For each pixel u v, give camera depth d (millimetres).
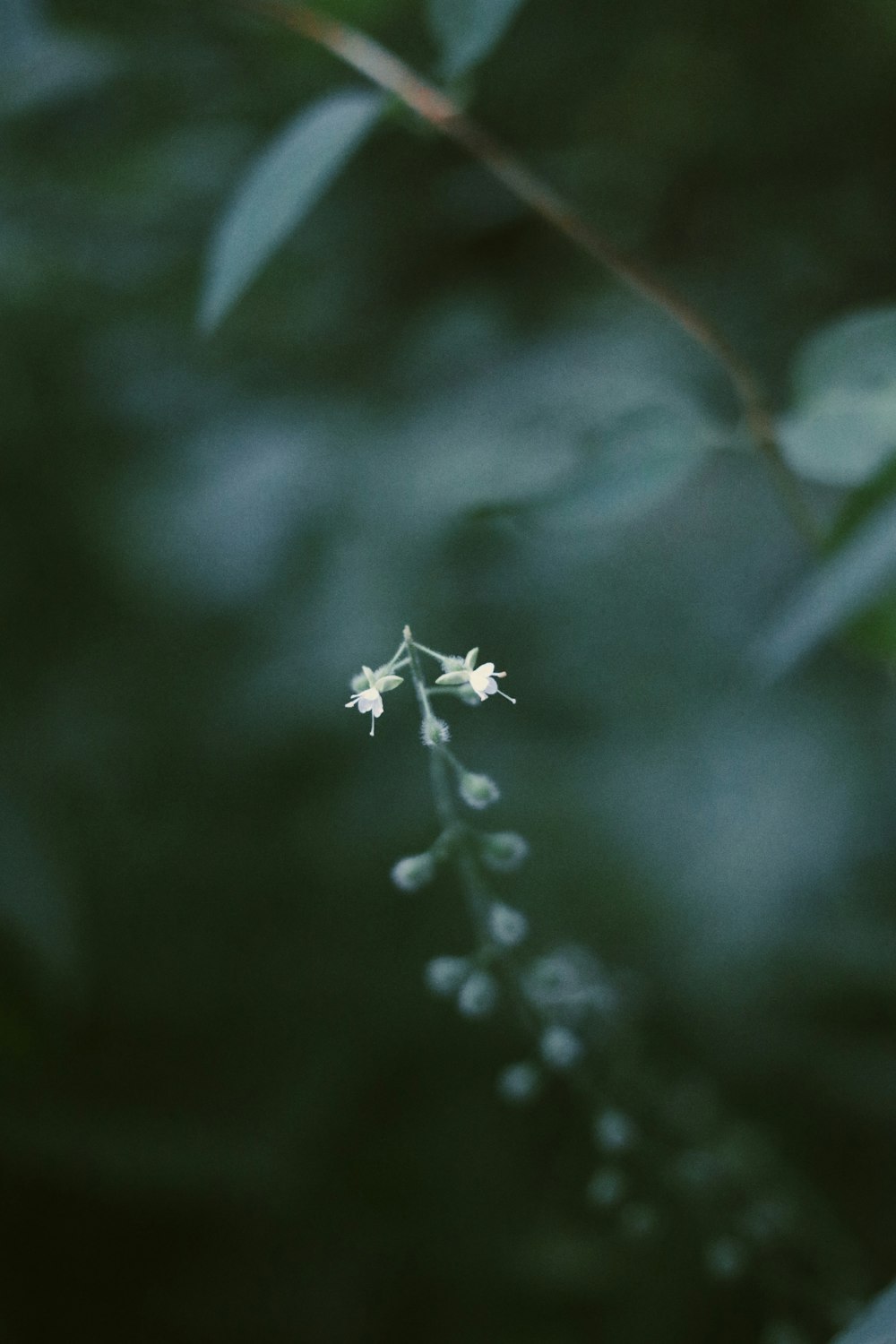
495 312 390
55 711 337
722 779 377
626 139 376
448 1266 318
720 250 401
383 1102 330
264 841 347
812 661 405
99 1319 312
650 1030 336
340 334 384
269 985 333
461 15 243
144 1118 316
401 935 343
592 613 400
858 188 388
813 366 243
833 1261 283
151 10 302
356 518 356
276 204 226
